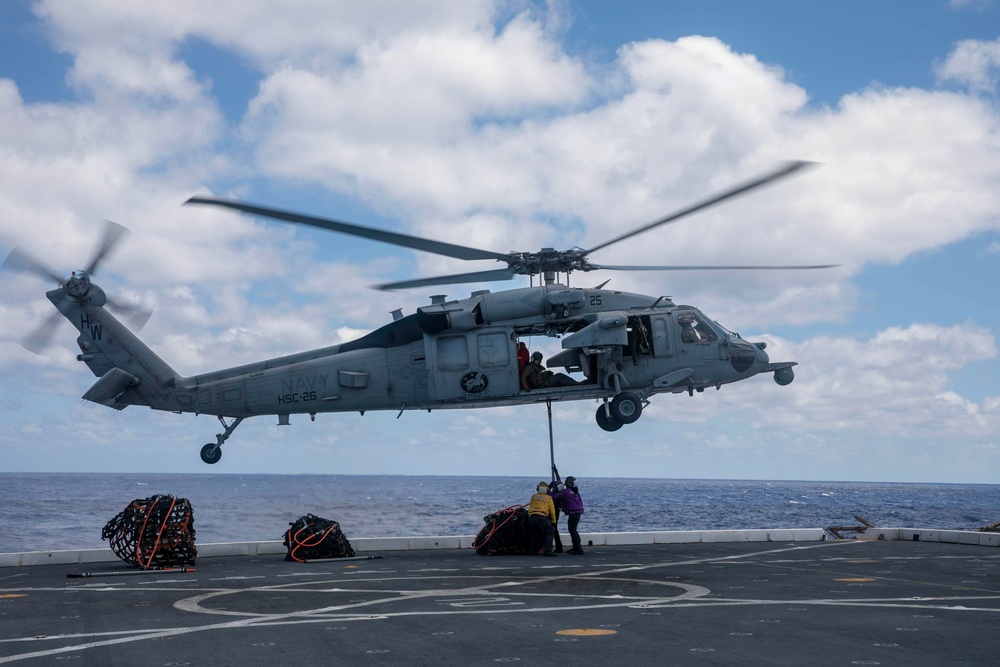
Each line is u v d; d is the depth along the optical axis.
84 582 15.18
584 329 23.84
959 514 99.44
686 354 24.73
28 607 11.95
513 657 7.86
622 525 65.12
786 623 9.70
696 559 18.77
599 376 24.39
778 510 101.88
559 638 8.81
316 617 10.58
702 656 7.75
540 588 13.50
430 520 72.56
